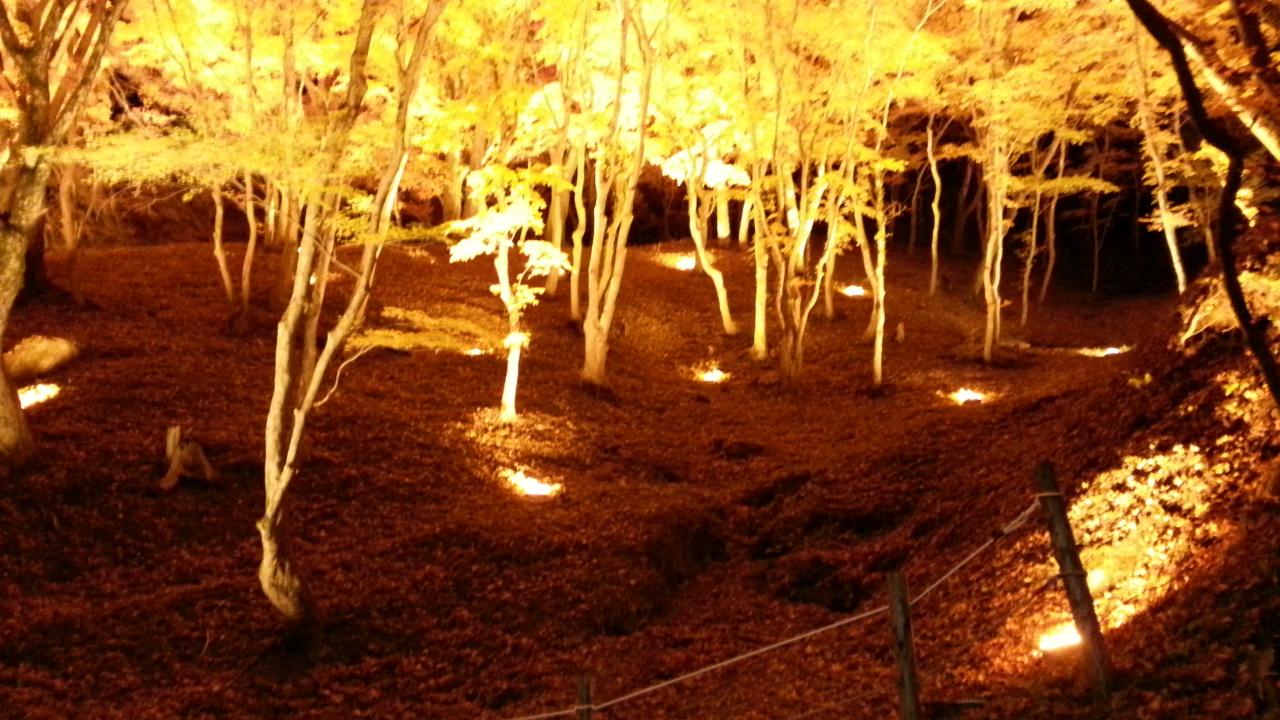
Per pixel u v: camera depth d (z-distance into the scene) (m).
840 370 24.39
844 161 21.62
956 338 28.11
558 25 18.52
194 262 24.62
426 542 13.23
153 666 10.35
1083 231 43.22
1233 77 6.15
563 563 13.02
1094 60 20.02
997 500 11.73
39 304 19.91
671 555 13.77
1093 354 26.53
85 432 14.67
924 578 10.81
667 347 25.53
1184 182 20.88
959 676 7.68
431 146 16.20
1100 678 5.98
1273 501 7.35
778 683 9.33
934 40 21.11
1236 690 5.42
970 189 45.53
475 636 11.42
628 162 23.50
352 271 10.16
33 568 11.70
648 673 10.72
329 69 18.28
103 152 9.94
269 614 11.27
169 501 13.32
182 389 16.77
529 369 21.27
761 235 24.27
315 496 14.08
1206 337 10.88
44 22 12.01
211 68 15.99
